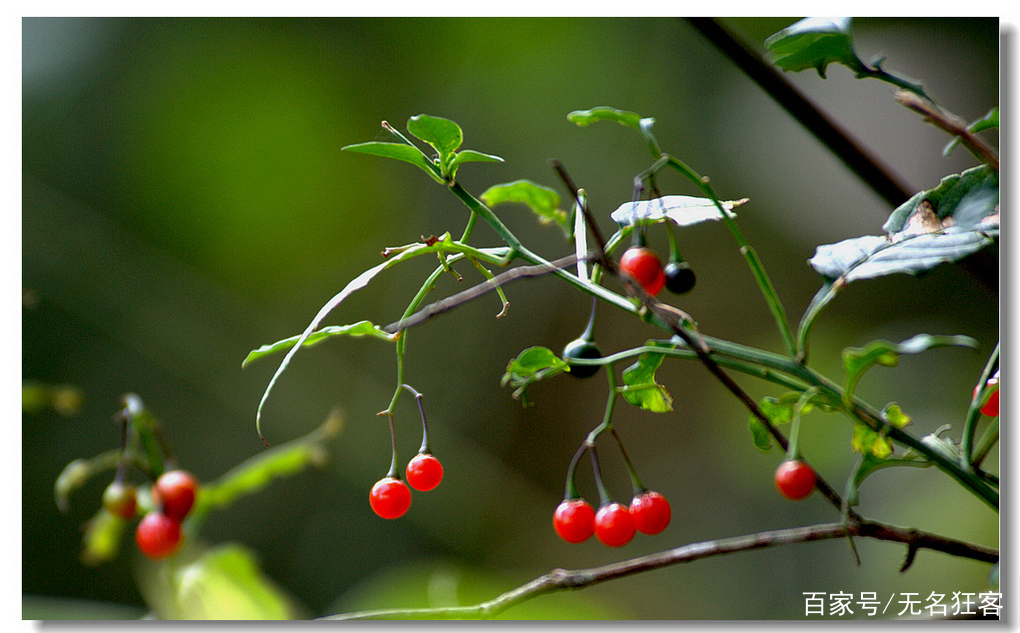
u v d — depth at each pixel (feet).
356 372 5.18
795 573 4.41
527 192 2.29
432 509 4.81
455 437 5.10
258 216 4.82
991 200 2.18
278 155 4.79
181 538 2.45
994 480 2.18
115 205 4.57
